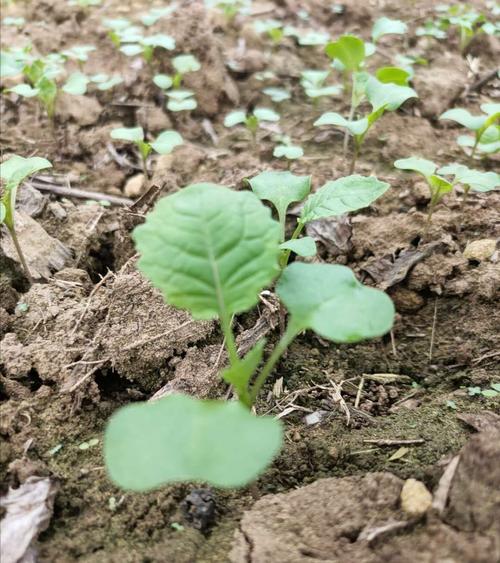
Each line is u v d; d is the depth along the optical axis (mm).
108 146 184
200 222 83
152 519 91
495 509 84
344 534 87
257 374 121
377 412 116
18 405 105
